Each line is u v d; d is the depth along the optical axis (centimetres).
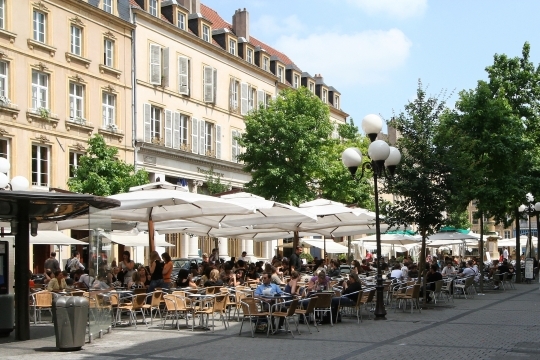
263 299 1611
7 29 3294
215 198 2000
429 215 2262
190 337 1581
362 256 5403
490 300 2712
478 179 2369
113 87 3972
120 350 1373
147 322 1898
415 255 6369
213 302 1752
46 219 1712
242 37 5459
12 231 1595
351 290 1916
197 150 4694
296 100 4100
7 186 1975
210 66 4831
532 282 4100
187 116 4647
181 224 2688
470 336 1567
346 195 4547
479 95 3278
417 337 1552
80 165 3294
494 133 3241
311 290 1948
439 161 2253
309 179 4128
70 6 3678
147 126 4216
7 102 3266
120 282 2319
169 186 2191
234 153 5116
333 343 1461
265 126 4003
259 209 2298
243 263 2897
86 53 3781
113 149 3359
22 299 1551
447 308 2333
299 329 1728
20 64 3359
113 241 3155
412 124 2325
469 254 7512
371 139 1947
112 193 3259
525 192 3391
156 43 4341
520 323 1850
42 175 3509
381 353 1312
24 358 1282
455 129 2403
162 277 2009
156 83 4297
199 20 4794
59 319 1374
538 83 3778
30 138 3403
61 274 2200
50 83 3544
